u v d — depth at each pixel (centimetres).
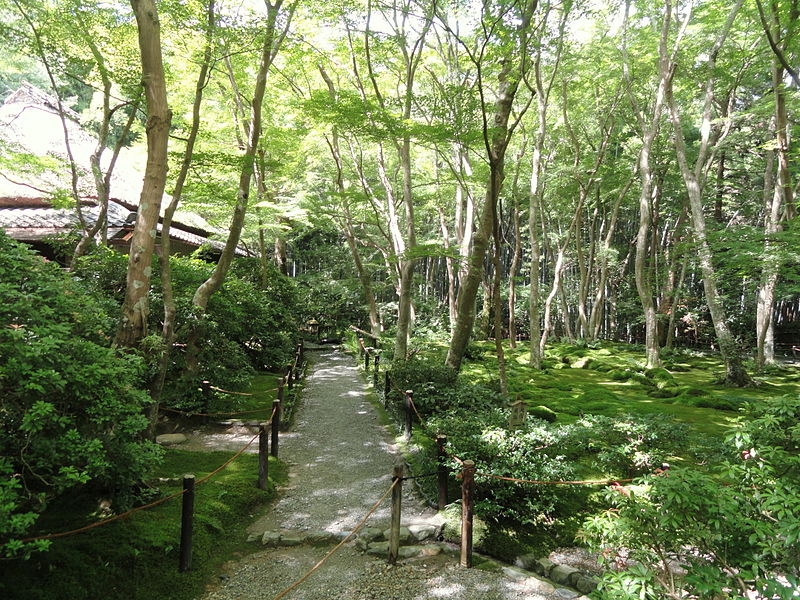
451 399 838
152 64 537
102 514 451
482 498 509
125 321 520
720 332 1462
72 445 330
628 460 614
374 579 422
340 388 1135
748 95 2011
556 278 1889
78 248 780
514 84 812
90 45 747
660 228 2573
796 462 344
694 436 718
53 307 380
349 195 1308
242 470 614
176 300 769
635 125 1873
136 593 379
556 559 454
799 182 1388
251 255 1841
